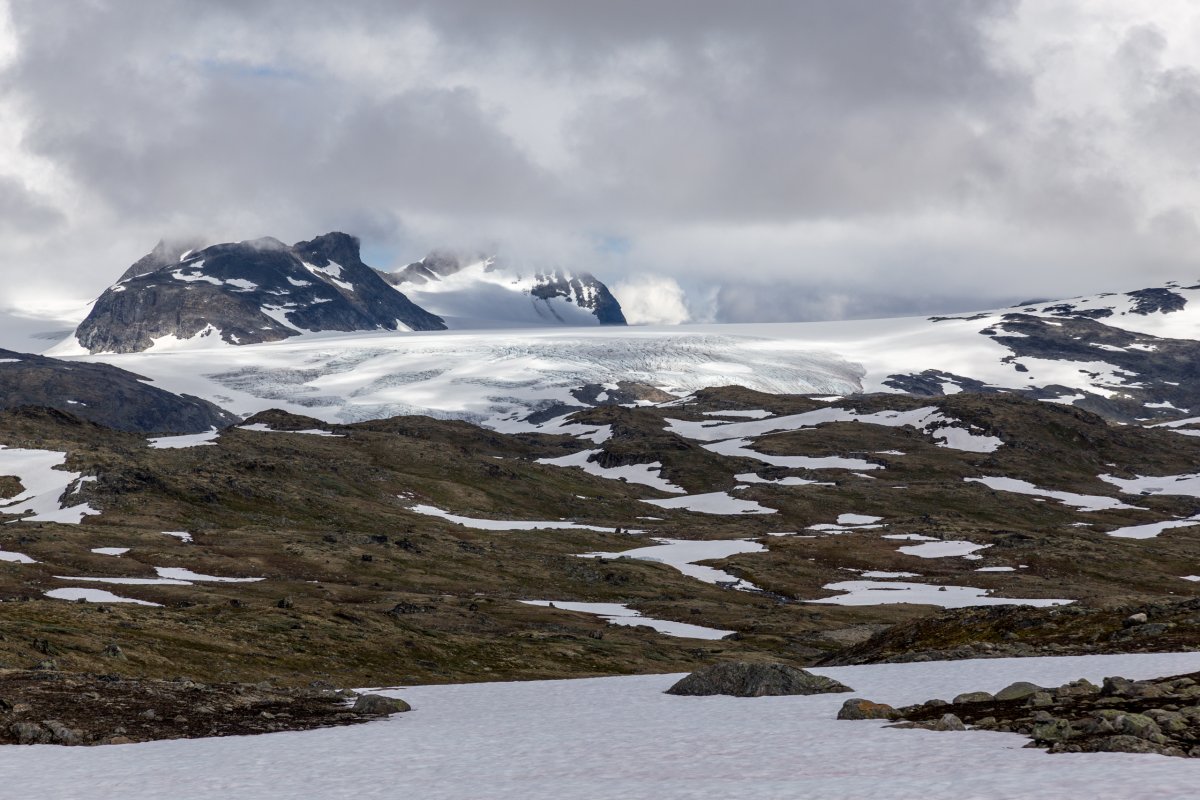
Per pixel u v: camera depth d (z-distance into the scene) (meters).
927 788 27.52
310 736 47.16
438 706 61.62
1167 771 27.56
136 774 36.34
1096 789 25.61
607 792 30.48
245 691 60.75
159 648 86.94
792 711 49.91
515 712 56.06
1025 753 32.66
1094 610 80.12
